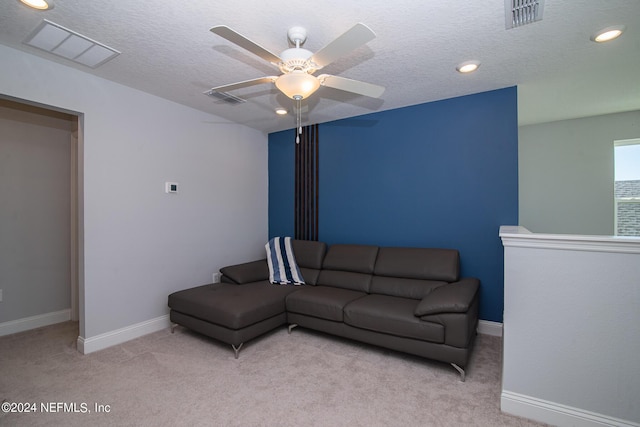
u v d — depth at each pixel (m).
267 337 3.06
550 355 1.78
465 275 3.26
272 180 4.67
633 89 3.09
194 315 2.85
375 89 2.21
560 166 4.18
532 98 3.35
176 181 3.41
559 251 1.75
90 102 2.71
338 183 4.05
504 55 2.39
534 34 2.09
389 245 3.70
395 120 3.63
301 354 2.68
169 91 3.10
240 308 2.64
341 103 3.45
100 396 2.05
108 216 2.84
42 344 2.86
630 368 1.61
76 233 3.51
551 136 4.23
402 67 2.58
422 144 3.47
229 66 2.56
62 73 2.54
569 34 2.09
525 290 1.84
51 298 3.42
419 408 1.94
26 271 3.25
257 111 3.71
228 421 1.82
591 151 4.01
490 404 1.98
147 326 3.13
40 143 3.36
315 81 1.99
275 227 4.64
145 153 3.12
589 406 1.70
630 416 1.61
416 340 2.40
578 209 4.09
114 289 2.88
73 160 3.54
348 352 2.73
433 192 3.42
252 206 4.43
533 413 1.82
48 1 1.74
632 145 3.87
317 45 2.21
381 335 2.56
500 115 3.07
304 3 1.75
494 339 3.01
